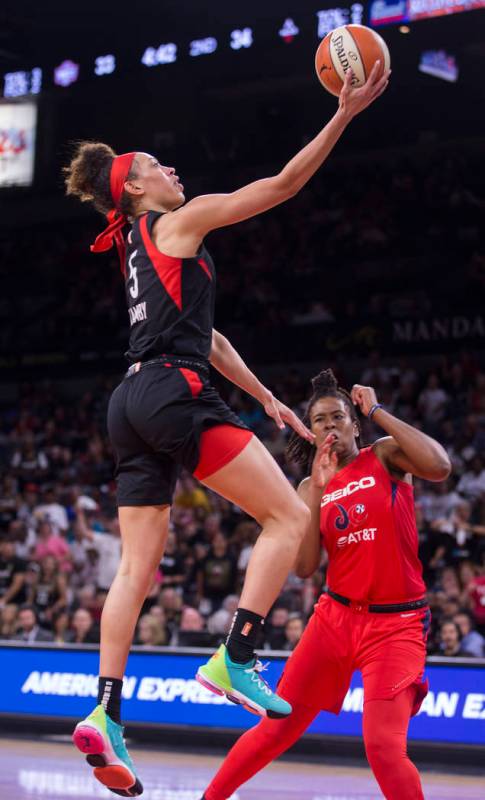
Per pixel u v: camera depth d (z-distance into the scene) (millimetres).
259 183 3406
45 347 22719
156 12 22531
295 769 8758
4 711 11016
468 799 7195
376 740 4488
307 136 23562
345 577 4797
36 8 22938
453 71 20344
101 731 3424
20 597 12859
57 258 24656
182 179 24078
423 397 16844
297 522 3506
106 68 22078
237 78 20531
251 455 3459
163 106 24688
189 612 11086
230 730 9891
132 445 3584
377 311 20062
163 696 10297
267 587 3451
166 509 3645
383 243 21078
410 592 4750
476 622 10547
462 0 17391
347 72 3596
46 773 8094
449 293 19797
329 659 4770
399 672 4578
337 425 4910
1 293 24984
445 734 9203
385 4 18266
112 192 3707
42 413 20859
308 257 21734
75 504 15031
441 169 21500
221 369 4066
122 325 22531
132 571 3598
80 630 11578
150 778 7965
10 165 25188
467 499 13398
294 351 19969
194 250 3496
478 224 20469
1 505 16344
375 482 4793
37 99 23891
